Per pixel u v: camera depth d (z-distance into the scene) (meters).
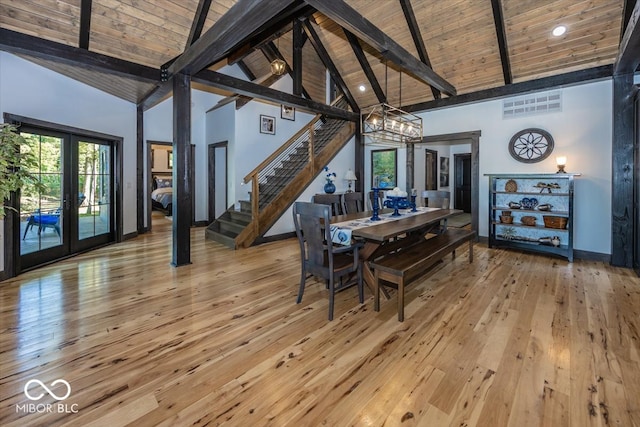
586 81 4.40
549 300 2.99
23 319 2.59
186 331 2.42
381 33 3.54
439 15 4.48
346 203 4.94
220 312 2.76
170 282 3.53
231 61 6.38
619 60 3.66
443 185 9.25
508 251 4.96
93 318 2.62
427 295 3.14
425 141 6.22
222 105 7.04
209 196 7.72
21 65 3.69
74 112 4.57
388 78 6.00
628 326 2.45
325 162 6.69
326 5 2.79
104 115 5.25
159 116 6.96
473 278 3.65
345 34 5.50
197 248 5.22
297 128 7.91
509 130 5.21
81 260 4.45
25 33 3.13
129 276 3.74
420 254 3.04
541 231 4.90
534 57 4.54
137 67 3.92
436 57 5.10
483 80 5.23
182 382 1.82
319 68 8.20
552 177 4.47
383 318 2.64
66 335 2.34
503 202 5.27
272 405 1.64
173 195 4.14
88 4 3.16
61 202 4.51
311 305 2.91
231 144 6.79
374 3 4.61
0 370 1.91
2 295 3.11
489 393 1.72
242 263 4.33
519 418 1.54
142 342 2.25
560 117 4.71
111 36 3.53
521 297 3.07
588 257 4.53
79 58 3.46
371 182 7.36
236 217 6.26
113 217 5.64
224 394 1.72
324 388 1.77
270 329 2.46
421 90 5.98
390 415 1.57
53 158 4.36
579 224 4.60
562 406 1.61
